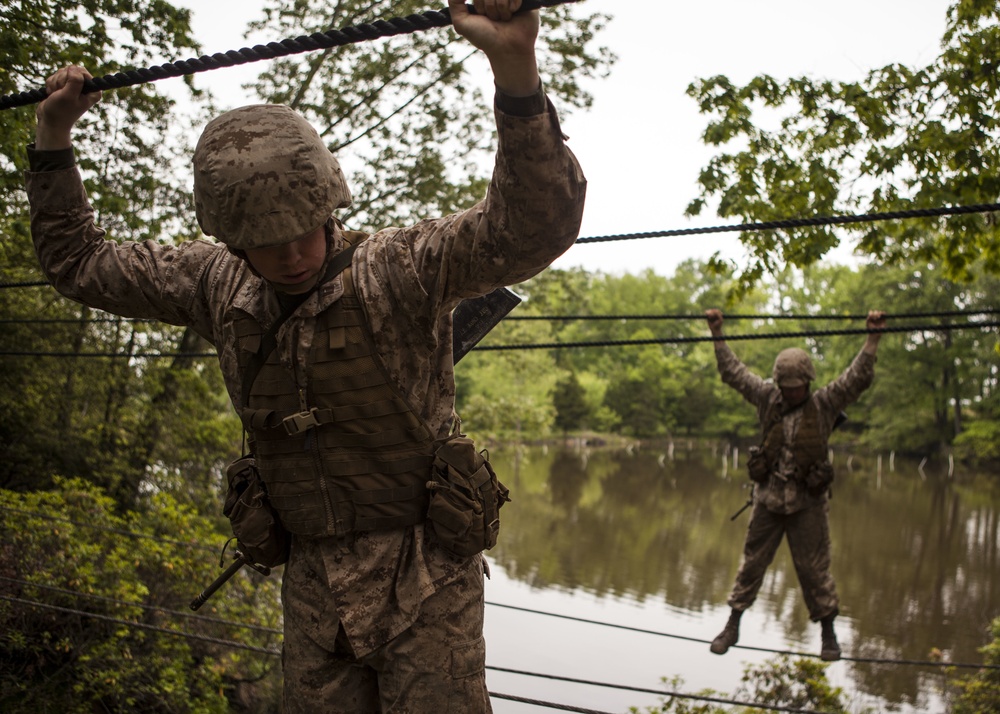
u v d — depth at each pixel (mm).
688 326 110312
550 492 49062
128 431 16609
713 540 35000
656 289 111062
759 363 89812
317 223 1822
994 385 68812
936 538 36531
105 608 11023
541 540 33438
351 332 1938
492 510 2072
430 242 1912
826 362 79875
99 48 9680
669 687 17172
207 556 12328
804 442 6480
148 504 16109
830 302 81438
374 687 2084
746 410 94750
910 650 20812
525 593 24781
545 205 1748
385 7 15570
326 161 1878
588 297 20109
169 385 16359
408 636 1992
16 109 8680
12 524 10781
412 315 1936
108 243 2176
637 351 108500
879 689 17828
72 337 15789
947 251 10297
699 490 52938
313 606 2049
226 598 12766
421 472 2012
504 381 60719
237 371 2049
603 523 38500
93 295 2129
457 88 15875
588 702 16234
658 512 42812
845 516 42312
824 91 9836
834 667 19188
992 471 65688
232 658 12656
